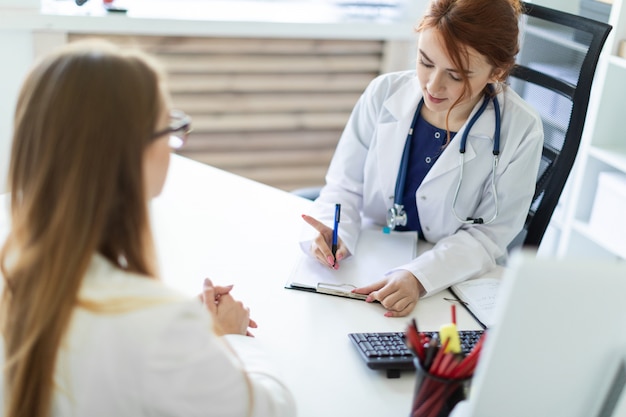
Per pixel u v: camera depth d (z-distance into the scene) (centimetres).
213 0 266
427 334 126
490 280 146
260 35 255
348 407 107
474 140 155
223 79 262
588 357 81
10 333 85
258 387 92
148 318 79
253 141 277
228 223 161
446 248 150
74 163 77
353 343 120
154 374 79
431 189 159
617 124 216
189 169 186
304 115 278
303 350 120
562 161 159
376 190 169
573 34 159
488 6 134
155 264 87
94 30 236
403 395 111
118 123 78
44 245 78
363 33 267
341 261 149
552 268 74
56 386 83
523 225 161
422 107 161
